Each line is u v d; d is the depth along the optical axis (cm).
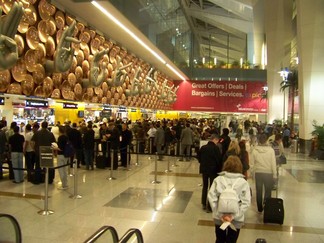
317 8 1908
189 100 3647
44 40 1127
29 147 1027
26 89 1066
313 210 803
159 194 909
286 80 3156
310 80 2005
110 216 707
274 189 1016
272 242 592
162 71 3033
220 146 951
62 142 948
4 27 843
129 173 1212
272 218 684
